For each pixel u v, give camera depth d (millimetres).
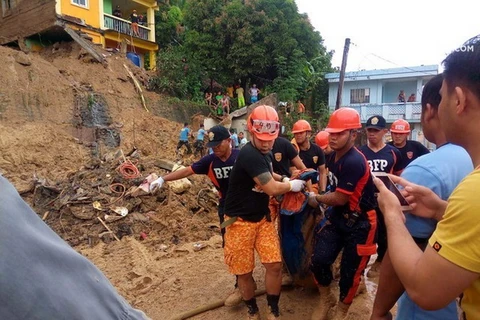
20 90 13742
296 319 3379
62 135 13594
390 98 25266
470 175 1054
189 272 4559
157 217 6855
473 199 988
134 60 20891
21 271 643
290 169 4391
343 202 2875
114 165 8914
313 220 3646
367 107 24141
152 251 5637
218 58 22375
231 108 21781
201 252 5387
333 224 3115
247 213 2990
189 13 22875
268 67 23297
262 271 4543
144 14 23906
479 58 1097
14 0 18344
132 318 843
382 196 1497
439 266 1054
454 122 1205
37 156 12477
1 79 13594
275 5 22516
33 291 645
